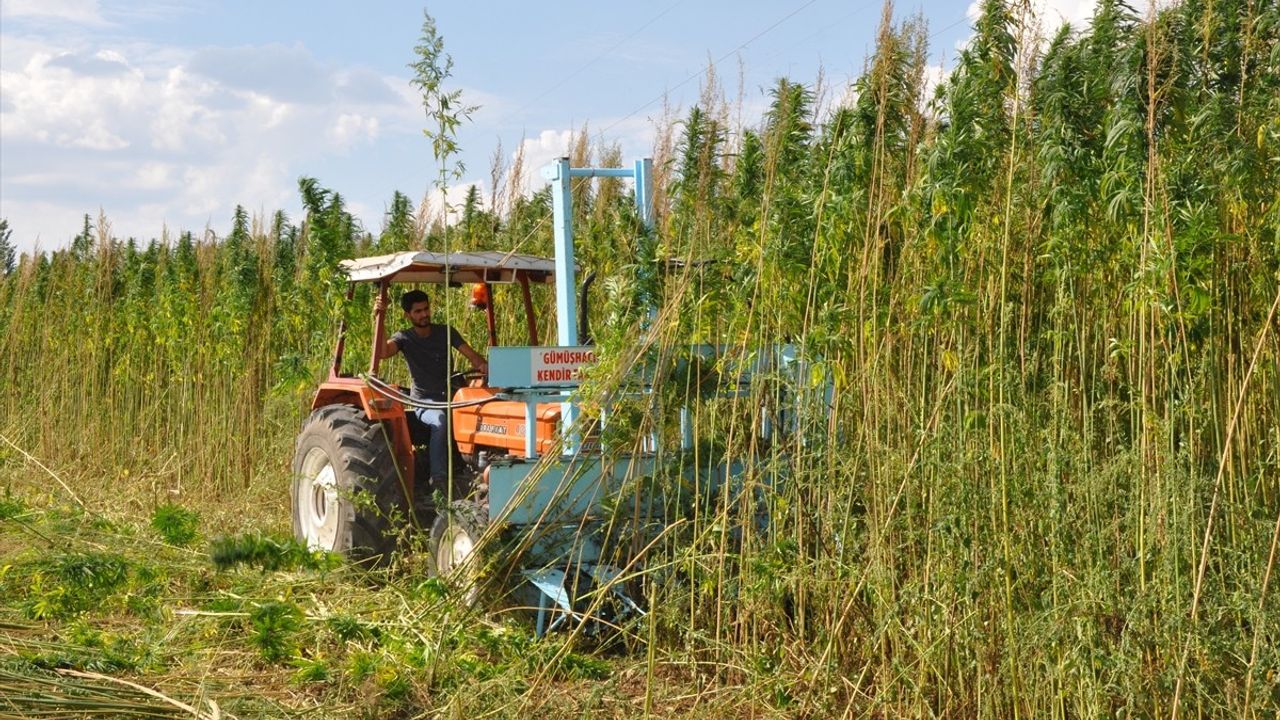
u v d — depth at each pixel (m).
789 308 5.21
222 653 5.25
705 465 5.58
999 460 4.42
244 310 10.30
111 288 12.68
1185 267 4.23
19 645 5.10
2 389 14.00
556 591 5.30
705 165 5.67
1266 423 4.65
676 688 4.91
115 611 6.01
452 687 4.79
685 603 5.30
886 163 5.21
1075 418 4.84
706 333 5.57
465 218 9.90
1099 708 3.85
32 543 7.22
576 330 5.92
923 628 4.44
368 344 8.01
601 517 5.55
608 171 5.96
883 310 4.96
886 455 4.79
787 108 5.76
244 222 10.86
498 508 5.49
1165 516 4.06
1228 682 3.78
